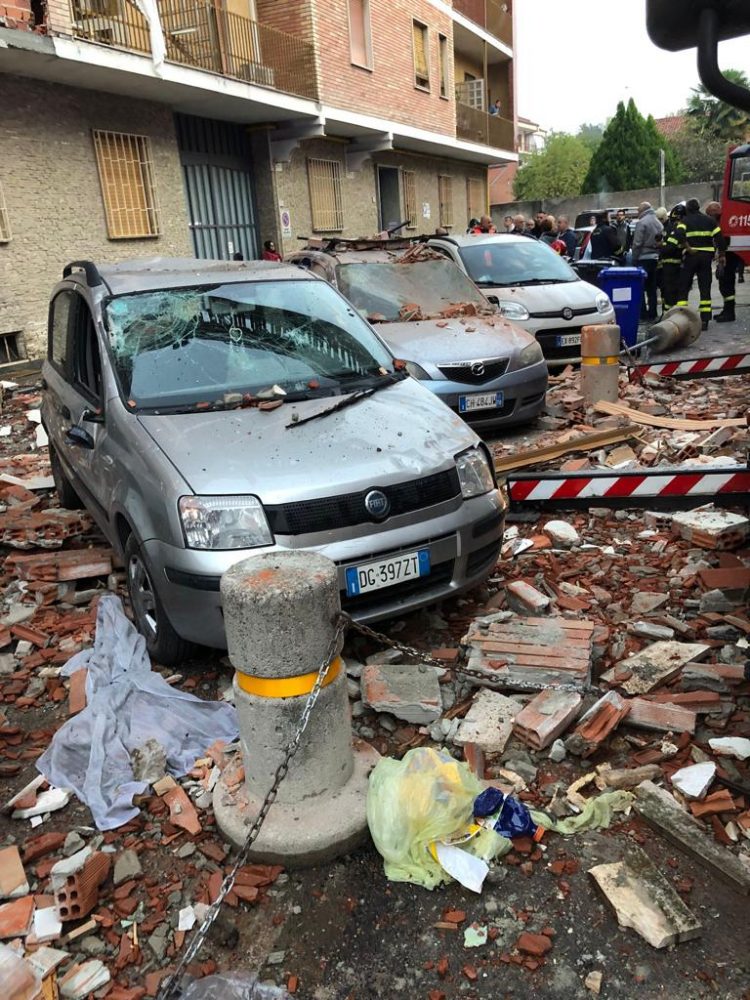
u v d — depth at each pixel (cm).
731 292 1573
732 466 634
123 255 1524
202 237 1817
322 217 2178
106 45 1284
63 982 248
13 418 1049
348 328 534
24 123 1305
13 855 295
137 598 430
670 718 349
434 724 359
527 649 395
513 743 348
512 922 263
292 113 1806
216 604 370
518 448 779
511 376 794
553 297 1087
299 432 417
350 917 269
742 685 372
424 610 457
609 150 5850
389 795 289
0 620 472
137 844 302
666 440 765
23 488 683
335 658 301
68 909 267
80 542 570
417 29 2431
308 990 244
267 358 486
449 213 3027
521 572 509
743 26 208
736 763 328
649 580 489
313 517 376
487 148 2989
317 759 297
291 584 280
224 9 1645
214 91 1527
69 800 328
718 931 256
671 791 317
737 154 1321
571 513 609
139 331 484
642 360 1176
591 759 338
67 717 384
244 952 258
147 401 447
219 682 402
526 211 4759
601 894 269
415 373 771
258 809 300
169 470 389
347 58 2011
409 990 243
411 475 400
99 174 1458
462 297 942
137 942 262
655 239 1642
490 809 296
